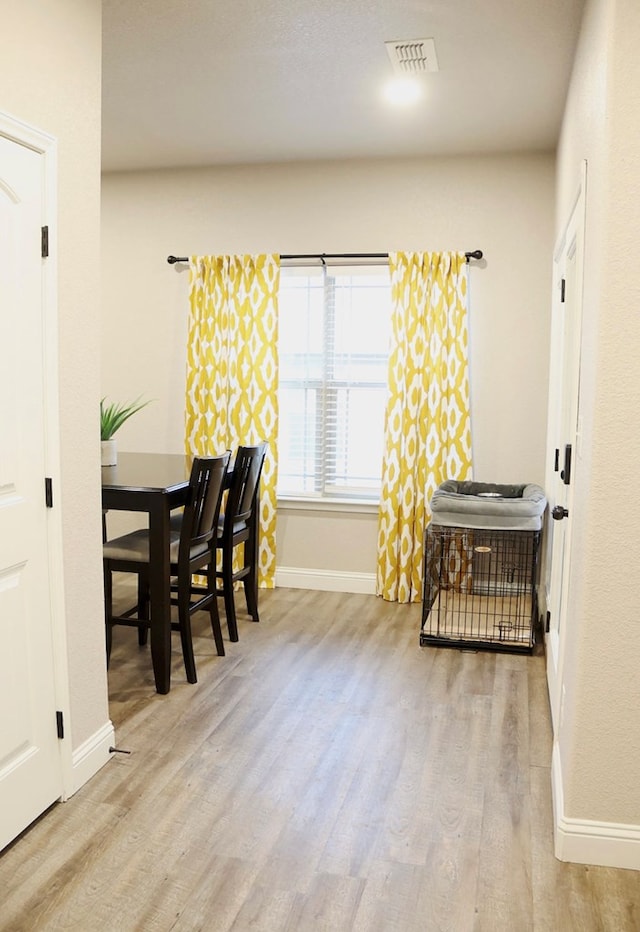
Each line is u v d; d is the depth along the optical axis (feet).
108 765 8.87
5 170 6.76
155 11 9.34
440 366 15.14
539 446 15.14
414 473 15.38
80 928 6.24
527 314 14.99
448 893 6.73
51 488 7.61
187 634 11.22
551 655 10.88
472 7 9.16
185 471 12.59
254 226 16.11
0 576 6.99
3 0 6.63
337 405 16.26
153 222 16.60
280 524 16.53
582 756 7.14
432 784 8.55
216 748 9.31
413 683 11.39
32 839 7.41
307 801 8.17
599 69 7.11
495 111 12.62
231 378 16.14
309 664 12.11
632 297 6.57
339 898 6.65
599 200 6.84
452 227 15.20
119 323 16.99
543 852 7.35
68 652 8.11
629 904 6.62
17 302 7.04
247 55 10.60
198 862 7.11
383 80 11.41
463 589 15.28
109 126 13.56
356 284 15.90
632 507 6.79
